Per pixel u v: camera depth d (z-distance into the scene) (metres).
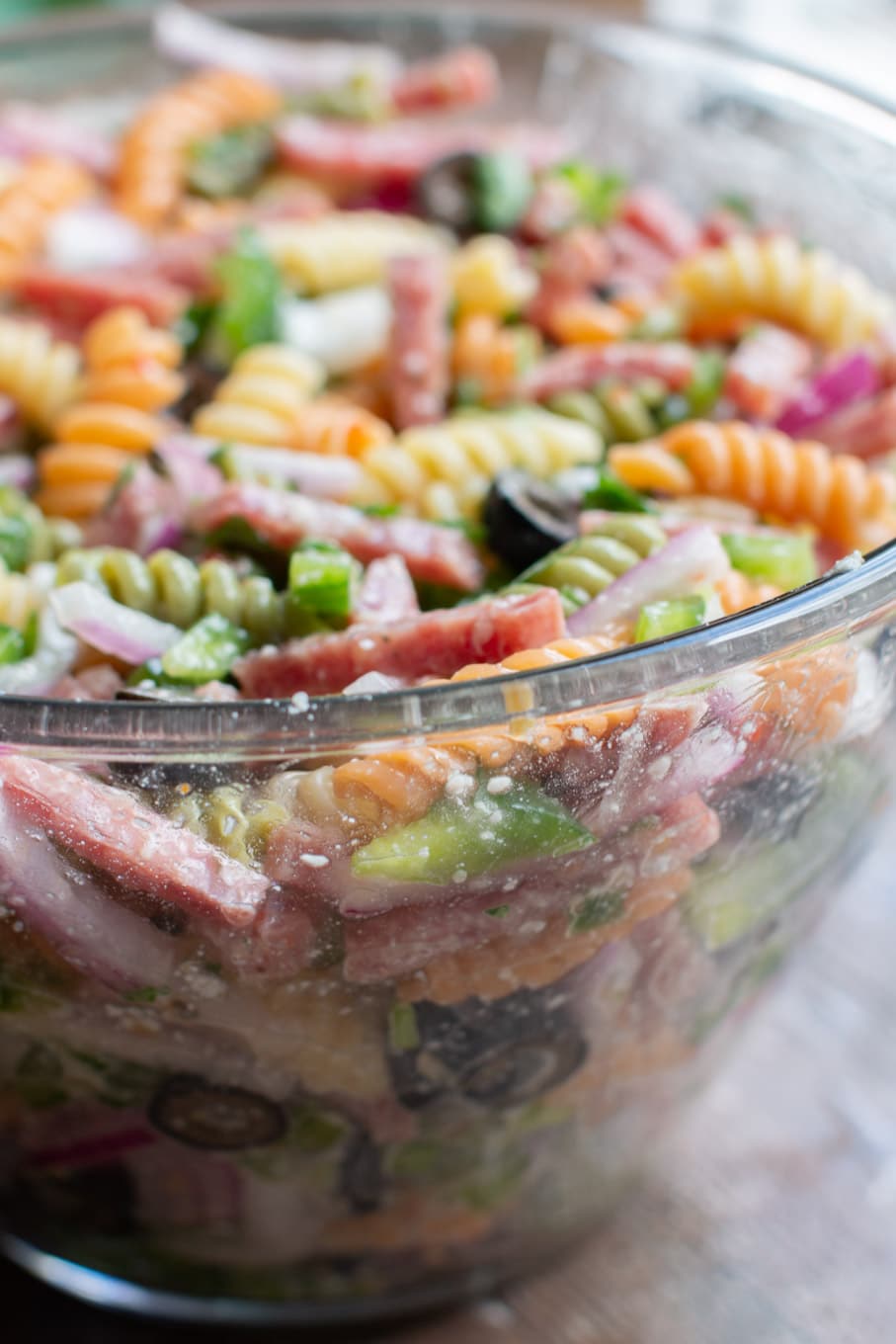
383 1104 0.38
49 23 0.54
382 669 0.36
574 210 0.49
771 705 0.35
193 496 0.40
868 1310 0.44
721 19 0.70
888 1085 0.48
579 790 0.34
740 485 0.41
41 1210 0.43
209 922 0.35
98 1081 0.38
